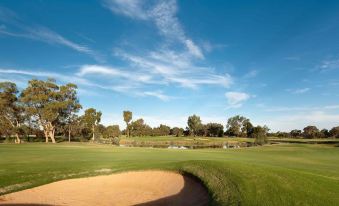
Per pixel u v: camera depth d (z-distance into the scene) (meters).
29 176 22.23
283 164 27.20
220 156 35.50
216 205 13.77
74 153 40.41
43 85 87.00
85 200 17.64
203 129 170.25
